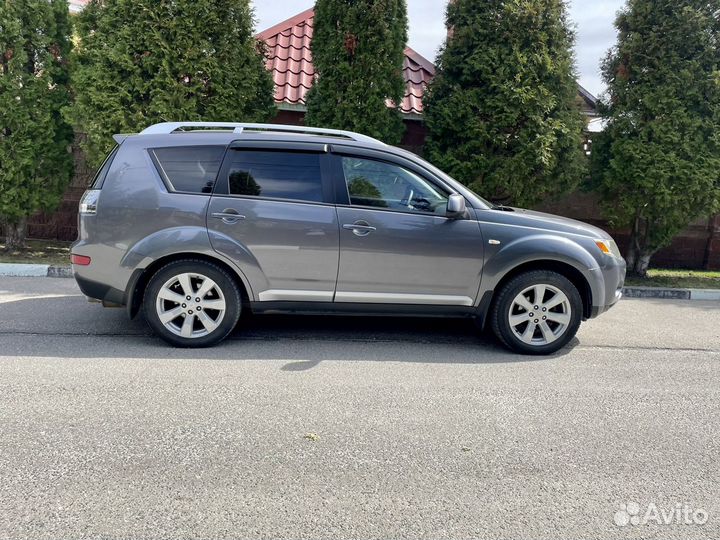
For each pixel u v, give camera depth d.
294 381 4.36
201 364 4.65
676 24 8.66
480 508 2.82
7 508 2.67
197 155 4.98
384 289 5.07
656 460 3.35
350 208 5.00
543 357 5.23
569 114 8.95
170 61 8.34
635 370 4.97
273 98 9.57
